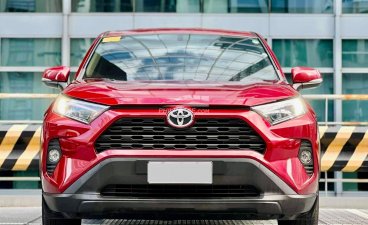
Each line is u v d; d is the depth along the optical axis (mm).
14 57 13734
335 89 13734
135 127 4121
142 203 4059
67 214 4180
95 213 4117
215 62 5156
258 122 4137
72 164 4129
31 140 7730
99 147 4121
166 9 13844
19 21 13734
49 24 13750
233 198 4078
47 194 4223
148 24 13812
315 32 13836
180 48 5340
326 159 7746
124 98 4191
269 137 4113
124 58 5227
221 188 4125
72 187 4094
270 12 13875
